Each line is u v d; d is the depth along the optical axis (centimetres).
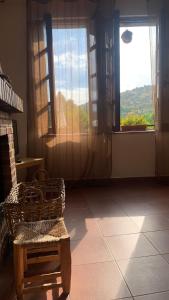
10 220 172
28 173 382
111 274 172
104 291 156
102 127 390
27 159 354
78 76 382
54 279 165
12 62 385
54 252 190
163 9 378
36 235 153
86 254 198
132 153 409
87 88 384
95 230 239
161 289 156
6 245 202
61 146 391
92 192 367
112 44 380
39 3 367
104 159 397
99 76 381
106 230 238
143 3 387
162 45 381
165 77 387
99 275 172
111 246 209
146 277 168
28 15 368
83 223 256
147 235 226
